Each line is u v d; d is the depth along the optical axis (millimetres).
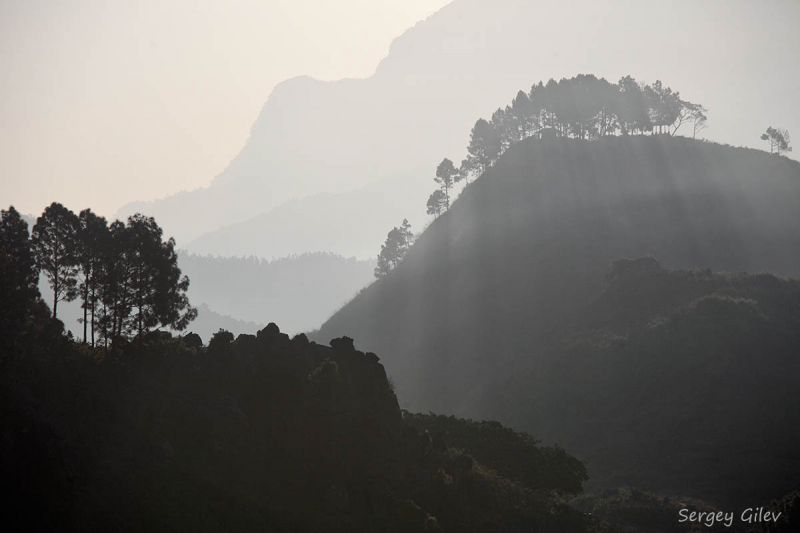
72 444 36219
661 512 60312
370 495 43156
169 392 45156
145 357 48094
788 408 76312
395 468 46375
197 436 42625
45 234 52844
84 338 52750
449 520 44531
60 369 42469
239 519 38125
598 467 77562
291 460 44281
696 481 68500
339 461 44875
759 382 82125
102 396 41688
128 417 41469
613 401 89438
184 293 55625
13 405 35469
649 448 77688
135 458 38625
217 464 41719
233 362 48875
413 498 45219
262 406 47062
